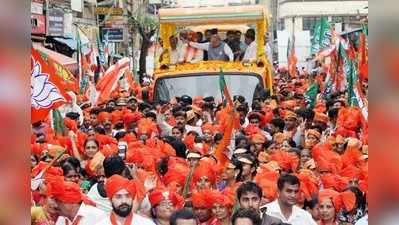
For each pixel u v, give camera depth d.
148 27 43.44
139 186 7.12
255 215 6.18
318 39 32.97
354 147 9.54
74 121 12.11
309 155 9.24
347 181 8.13
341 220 7.21
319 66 28.80
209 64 18.52
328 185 8.08
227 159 9.66
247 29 18.69
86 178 9.04
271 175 7.86
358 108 12.60
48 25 25.67
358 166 8.95
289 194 6.96
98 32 34.09
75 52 26.66
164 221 6.93
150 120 12.56
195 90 18.11
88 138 10.23
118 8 37.03
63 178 7.54
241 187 6.75
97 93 17.25
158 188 7.18
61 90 9.63
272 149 9.95
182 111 13.89
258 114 13.13
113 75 17.28
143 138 11.47
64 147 9.91
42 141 10.12
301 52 37.28
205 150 10.80
